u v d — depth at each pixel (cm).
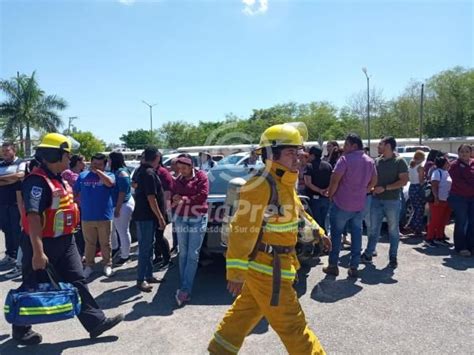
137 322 429
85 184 585
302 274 577
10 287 554
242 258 262
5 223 666
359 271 590
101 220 587
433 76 4778
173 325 420
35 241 350
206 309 462
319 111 6388
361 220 560
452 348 360
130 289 536
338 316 431
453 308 449
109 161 634
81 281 388
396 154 607
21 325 362
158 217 524
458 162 672
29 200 355
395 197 605
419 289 510
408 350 356
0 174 652
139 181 523
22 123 3769
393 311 442
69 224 384
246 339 381
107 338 393
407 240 785
